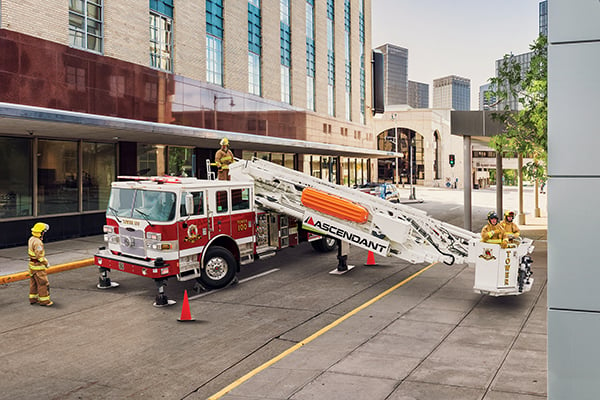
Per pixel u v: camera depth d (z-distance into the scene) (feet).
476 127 66.23
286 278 43.83
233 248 41.57
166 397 21.25
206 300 36.68
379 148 306.55
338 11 136.05
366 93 155.84
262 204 44.29
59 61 56.29
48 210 62.44
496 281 34.37
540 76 49.24
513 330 28.81
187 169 85.30
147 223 36.32
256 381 22.17
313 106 122.72
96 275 45.32
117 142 71.92
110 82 62.85
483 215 102.27
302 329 30.07
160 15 74.08
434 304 34.81
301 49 116.06
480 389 20.81
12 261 49.01
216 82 87.35
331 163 136.56
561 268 13.02
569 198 12.92
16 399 21.02
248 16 96.63
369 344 26.76
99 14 63.67
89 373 23.75
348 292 38.88
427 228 40.70
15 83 51.57
